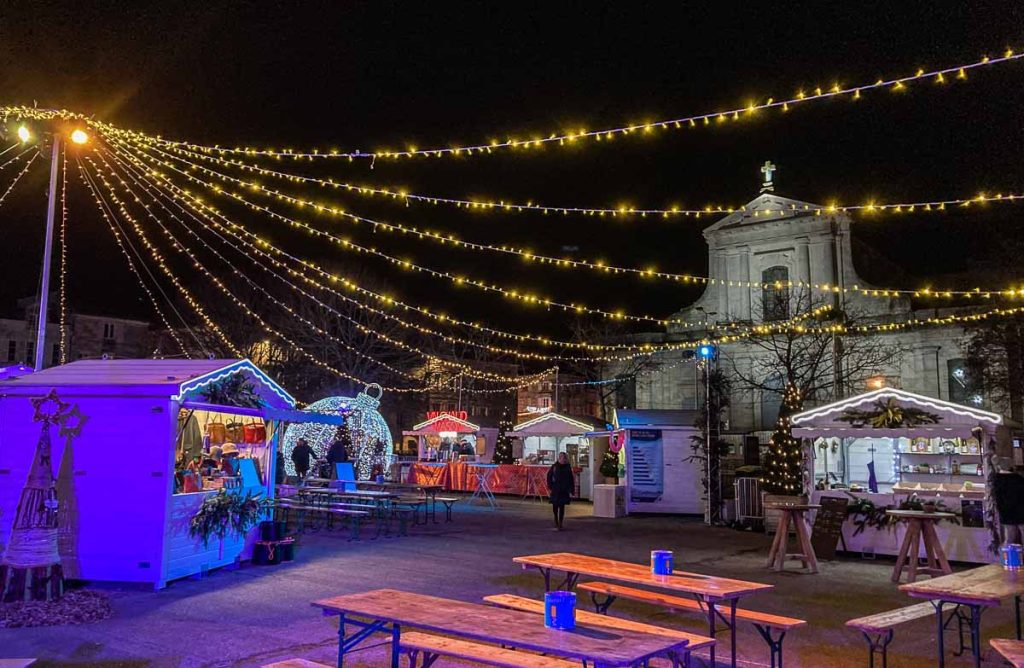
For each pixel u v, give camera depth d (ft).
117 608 25.76
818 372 114.93
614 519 63.82
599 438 82.79
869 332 117.39
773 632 24.67
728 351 126.93
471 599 28.63
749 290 128.26
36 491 25.82
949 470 62.28
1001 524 39.22
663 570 20.74
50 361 142.92
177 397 29.45
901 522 42.83
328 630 23.41
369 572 33.81
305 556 38.01
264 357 122.42
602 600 28.89
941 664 19.40
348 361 122.01
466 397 160.25
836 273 122.21
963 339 111.75
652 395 133.39
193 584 30.04
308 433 75.36
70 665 19.40
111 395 29.43
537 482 85.51
